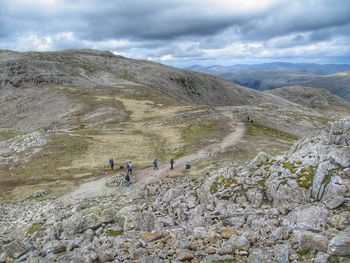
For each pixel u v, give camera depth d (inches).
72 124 4008.4
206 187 869.2
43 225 1103.0
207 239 560.7
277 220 607.5
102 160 2313.0
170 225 714.2
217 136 2807.6
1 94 5772.6
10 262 605.9
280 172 775.7
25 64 6939.0
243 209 722.8
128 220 697.6
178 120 3627.0
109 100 4889.3
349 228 506.0
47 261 555.8
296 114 4392.2
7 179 2026.3
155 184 1615.4
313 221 550.9
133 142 2800.2
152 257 510.0
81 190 1718.8
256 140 2664.9
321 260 442.9
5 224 1289.4
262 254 484.7
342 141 788.0
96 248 585.6
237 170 903.7
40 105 5049.2
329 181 668.1
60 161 2324.1
